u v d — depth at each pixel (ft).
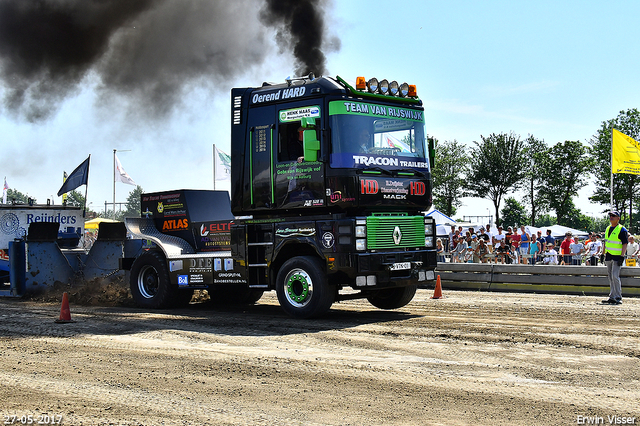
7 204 52.49
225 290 42.14
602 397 18.07
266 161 33.68
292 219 32.96
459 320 32.24
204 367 22.16
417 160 33.96
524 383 19.60
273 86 34.09
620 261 39.37
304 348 25.32
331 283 31.83
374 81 32.94
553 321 31.55
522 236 72.28
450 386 19.34
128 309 39.50
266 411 17.04
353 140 31.37
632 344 25.31
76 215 55.62
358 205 30.94
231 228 35.32
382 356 23.63
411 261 33.30
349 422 16.08
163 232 42.45
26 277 45.14
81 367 22.48
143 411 17.17
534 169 165.89
